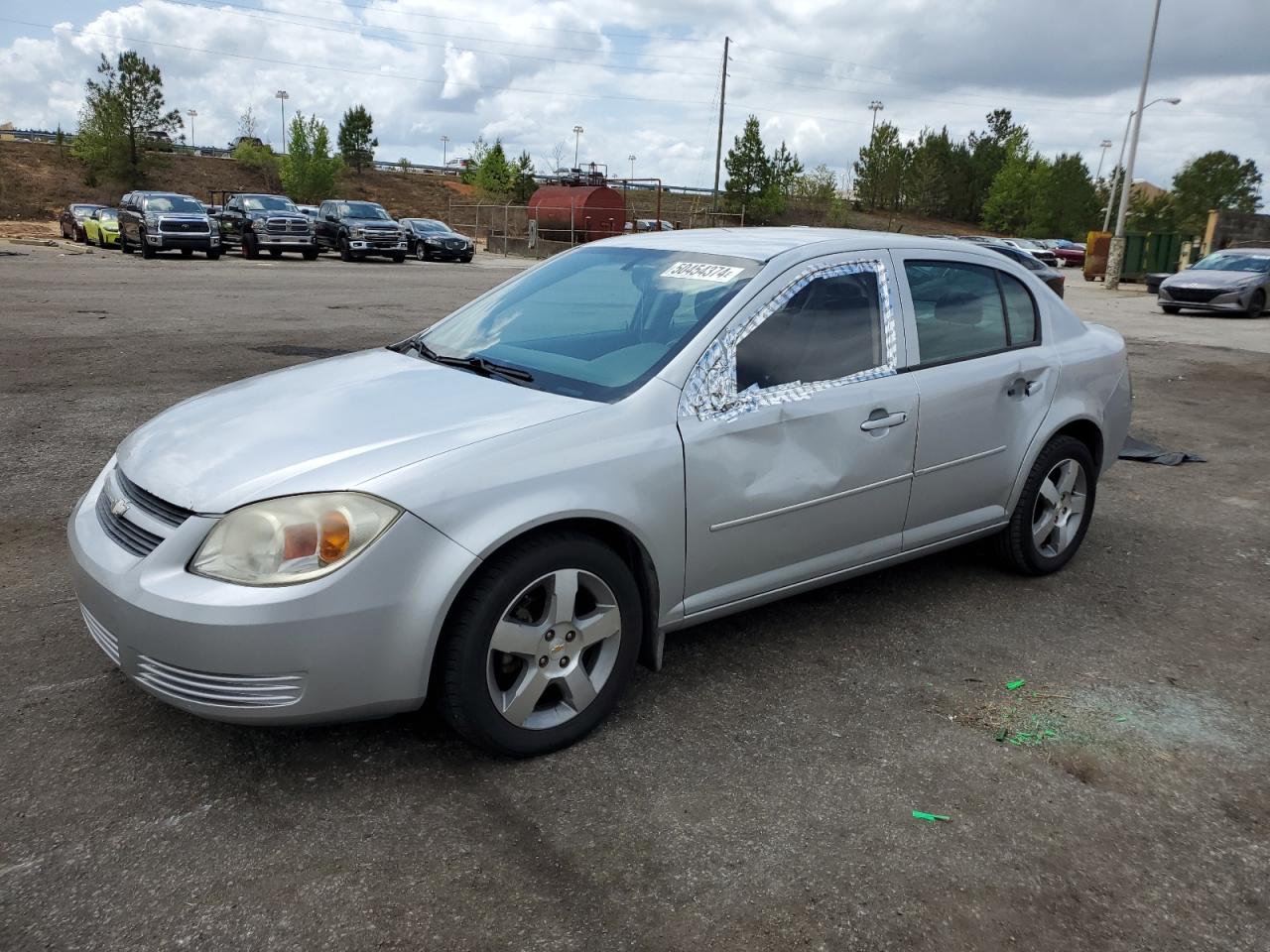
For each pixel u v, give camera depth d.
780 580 3.69
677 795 2.92
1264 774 3.17
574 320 3.80
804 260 3.76
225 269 24.00
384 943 2.31
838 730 3.34
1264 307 20.00
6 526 4.96
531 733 3.05
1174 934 2.44
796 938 2.37
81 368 9.25
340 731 3.19
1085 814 2.91
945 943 2.38
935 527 4.22
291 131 63.91
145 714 3.24
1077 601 4.58
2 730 3.12
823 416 3.62
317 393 3.42
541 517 2.90
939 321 4.17
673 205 61.62
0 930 2.29
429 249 33.00
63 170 61.19
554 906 2.45
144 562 2.76
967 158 94.12
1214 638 4.23
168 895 2.43
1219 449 7.91
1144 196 91.62
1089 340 4.91
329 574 2.66
